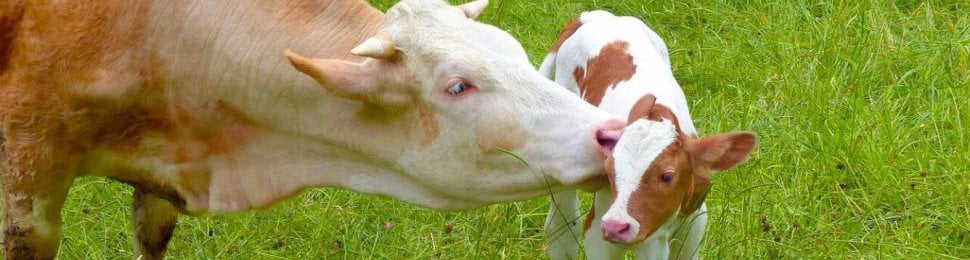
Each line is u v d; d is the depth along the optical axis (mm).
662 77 3607
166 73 3094
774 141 4234
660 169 2852
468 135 2889
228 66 3062
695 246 3383
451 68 2844
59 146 3172
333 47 3027
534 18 5242
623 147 2840
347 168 3131
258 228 4004
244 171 3211
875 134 4203
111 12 3045
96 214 4117
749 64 4797
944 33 4969
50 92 3102
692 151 2982
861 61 4715
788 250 3670
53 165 3197
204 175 3240
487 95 2848
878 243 3715
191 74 3094
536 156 2840
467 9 3062
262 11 3055
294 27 3045
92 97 3078
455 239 3924
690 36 5168
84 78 3070
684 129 3479
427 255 3830
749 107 4383
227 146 3191
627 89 3557
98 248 3930
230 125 3162
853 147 4121
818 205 3920
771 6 5195
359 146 3041
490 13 5293
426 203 3076
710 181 3031
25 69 3098
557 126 2822
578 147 2803
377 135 3010
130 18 3045
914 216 3867
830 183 4043
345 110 3010
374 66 2875
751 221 3689
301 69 2822
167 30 3059
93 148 3209
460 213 3994
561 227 3551
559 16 5246
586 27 3998
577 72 3924
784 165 4098
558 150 2818
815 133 4207
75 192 4188
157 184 3289
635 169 2838
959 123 4215
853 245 3764
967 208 3850
